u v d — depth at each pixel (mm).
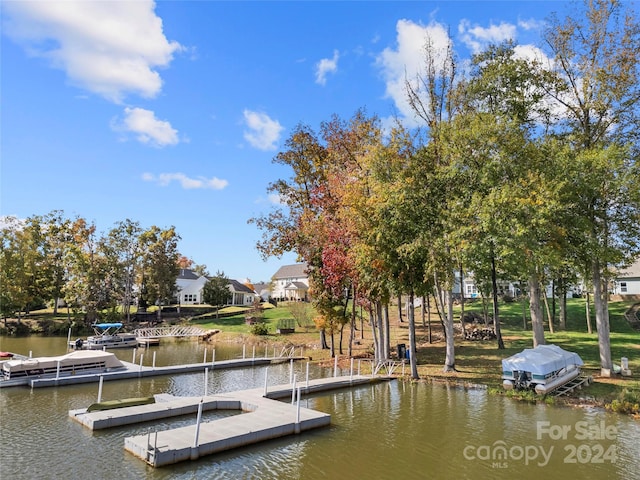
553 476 12188
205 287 75500
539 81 25891
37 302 71250
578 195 24250
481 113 25547
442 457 13562
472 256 24797
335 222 31984
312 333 50625
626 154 22688
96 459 13125
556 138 26297
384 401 21125
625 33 23234
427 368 29156
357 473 12328
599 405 19484
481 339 39312
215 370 30984
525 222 22766
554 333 41156
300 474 12203
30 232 67562
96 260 66125
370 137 32062
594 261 24984
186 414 18453
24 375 25031
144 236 70188
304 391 22625
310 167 39656
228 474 12156
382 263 25828
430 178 26078
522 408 19391
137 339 48750
